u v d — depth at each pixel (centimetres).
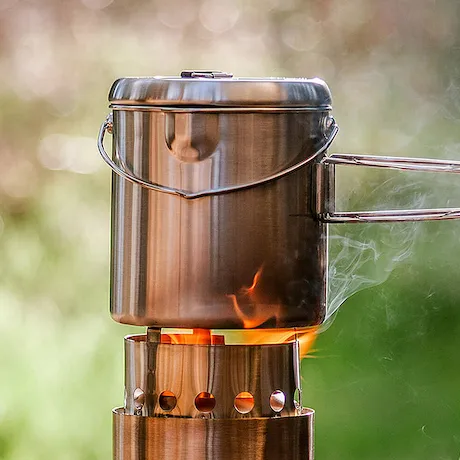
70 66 1741
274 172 403
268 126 402
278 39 1664
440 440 983
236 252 402
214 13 1714
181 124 400
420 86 1469
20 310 1241
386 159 420
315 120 413
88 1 1786
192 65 1697
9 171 1611
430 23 1504
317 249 420
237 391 405
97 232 1425
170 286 404
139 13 1773
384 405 1002
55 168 1598
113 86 423
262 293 404
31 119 1708
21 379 1120
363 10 1565
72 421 1102
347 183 1129
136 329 1157
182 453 402
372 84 1484
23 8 1825
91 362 1152
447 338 997
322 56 1602
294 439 408
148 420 406
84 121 1716
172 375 407
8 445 1080
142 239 410
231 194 401
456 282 1005
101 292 1301
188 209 402
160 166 405
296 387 420
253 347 406
